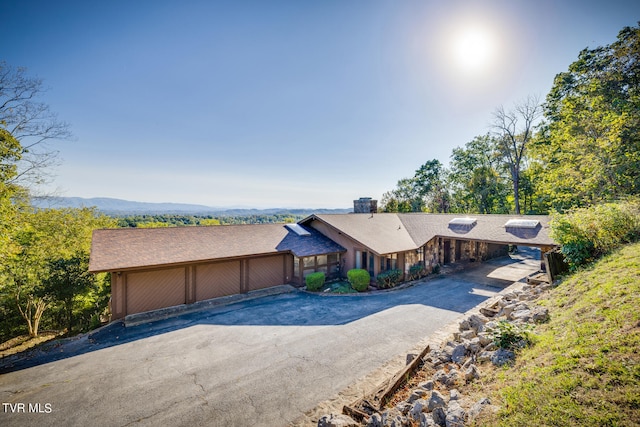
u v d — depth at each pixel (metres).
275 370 8.02
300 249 17.58
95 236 14.20
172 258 13.81
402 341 9.52
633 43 19.72
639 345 3.95
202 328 11.40
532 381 4.16
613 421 3.06
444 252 22.98
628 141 16.95
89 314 19.41
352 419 5.18
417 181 49.22
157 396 7.02
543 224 17.09
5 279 15.35
